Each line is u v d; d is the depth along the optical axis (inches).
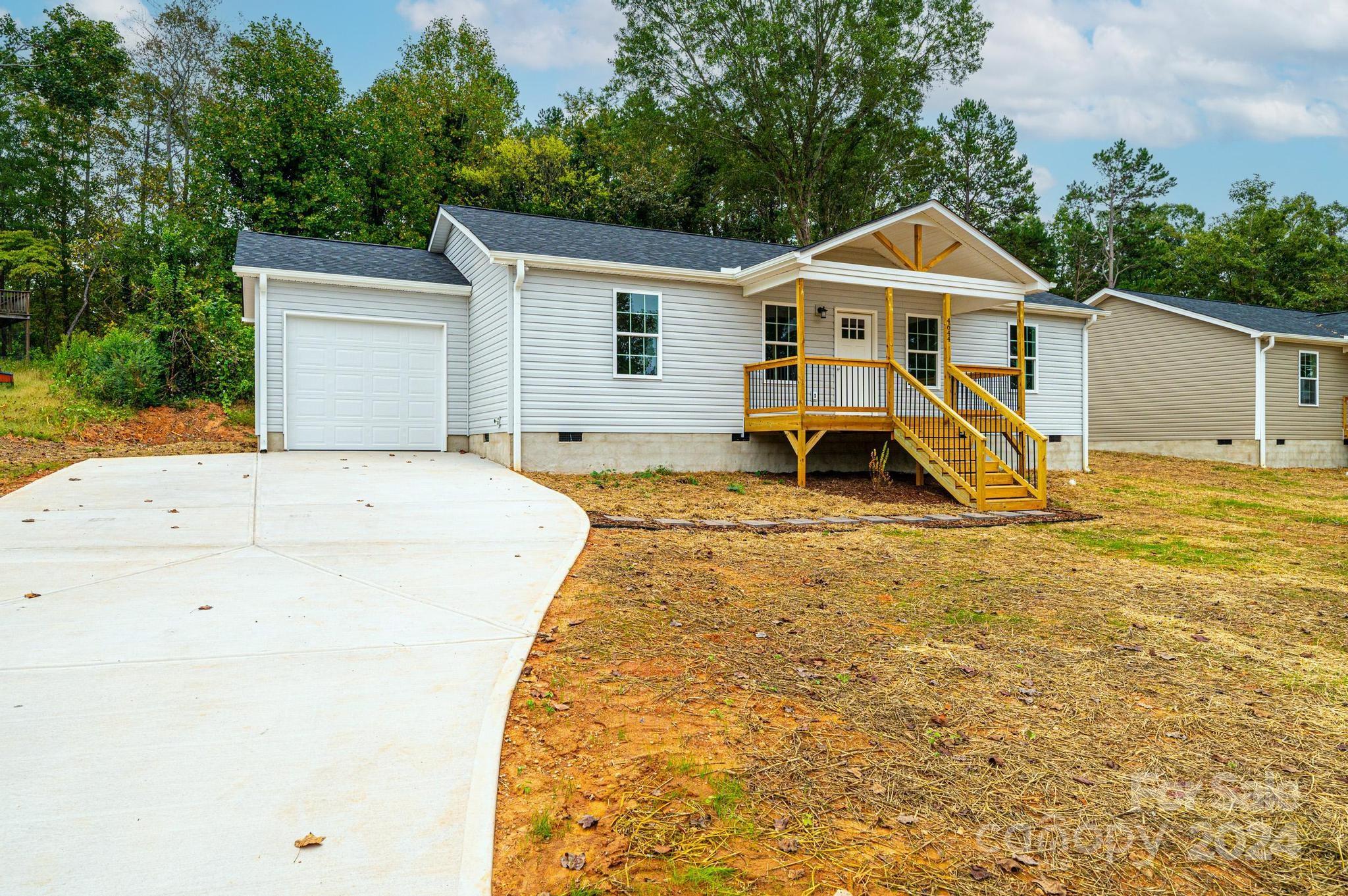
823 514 385.7
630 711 144.3
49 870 89.8
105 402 584.1
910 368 590.9
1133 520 420.2
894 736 140.1
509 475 437.1
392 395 538.6
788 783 120.7
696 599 221.0
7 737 121.1
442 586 217.2
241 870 91.5
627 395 495.5
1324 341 799.1
